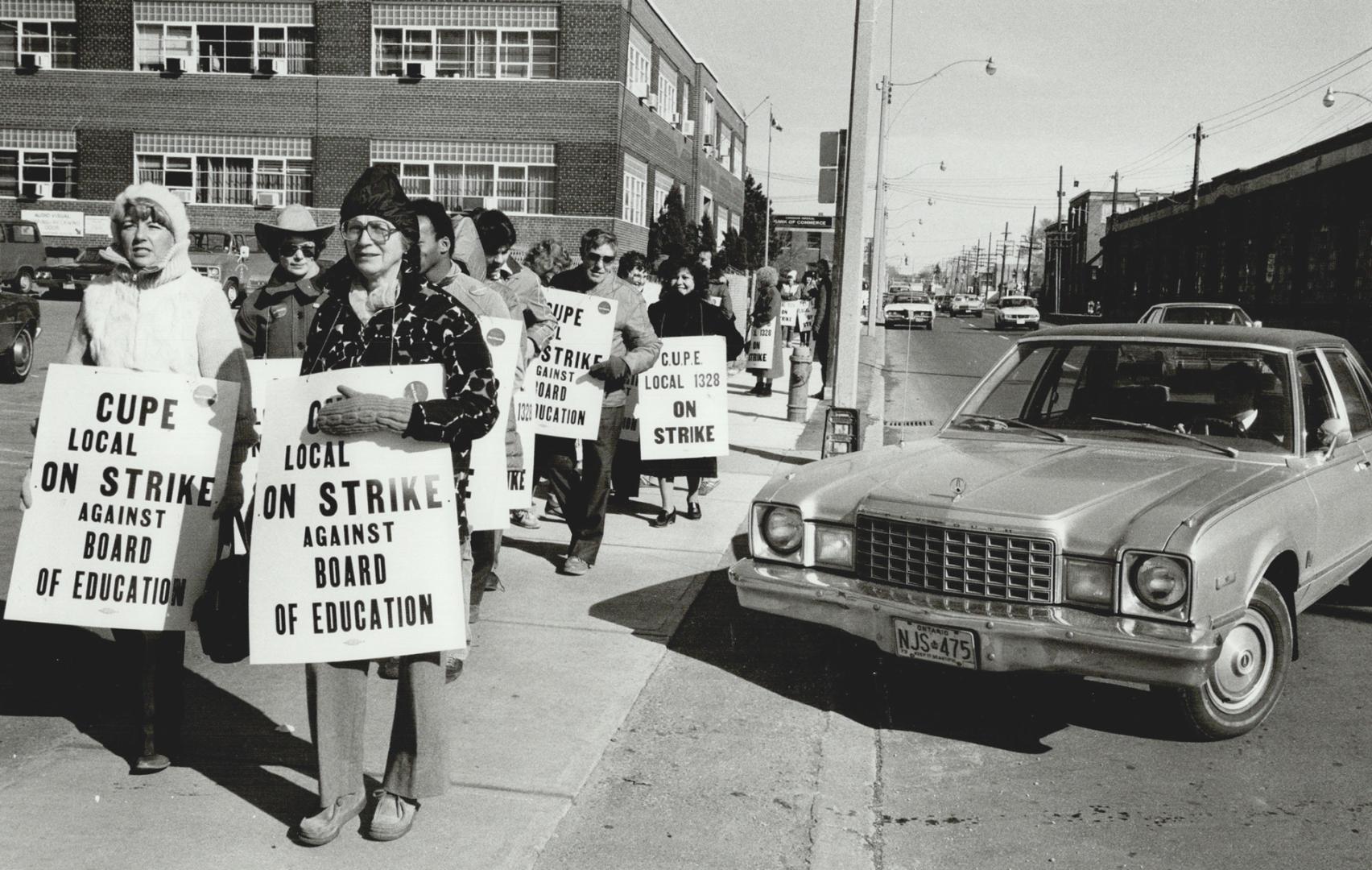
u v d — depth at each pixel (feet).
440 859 11.71
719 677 17.65
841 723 16.02
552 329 22.02
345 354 11.65
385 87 114.11
